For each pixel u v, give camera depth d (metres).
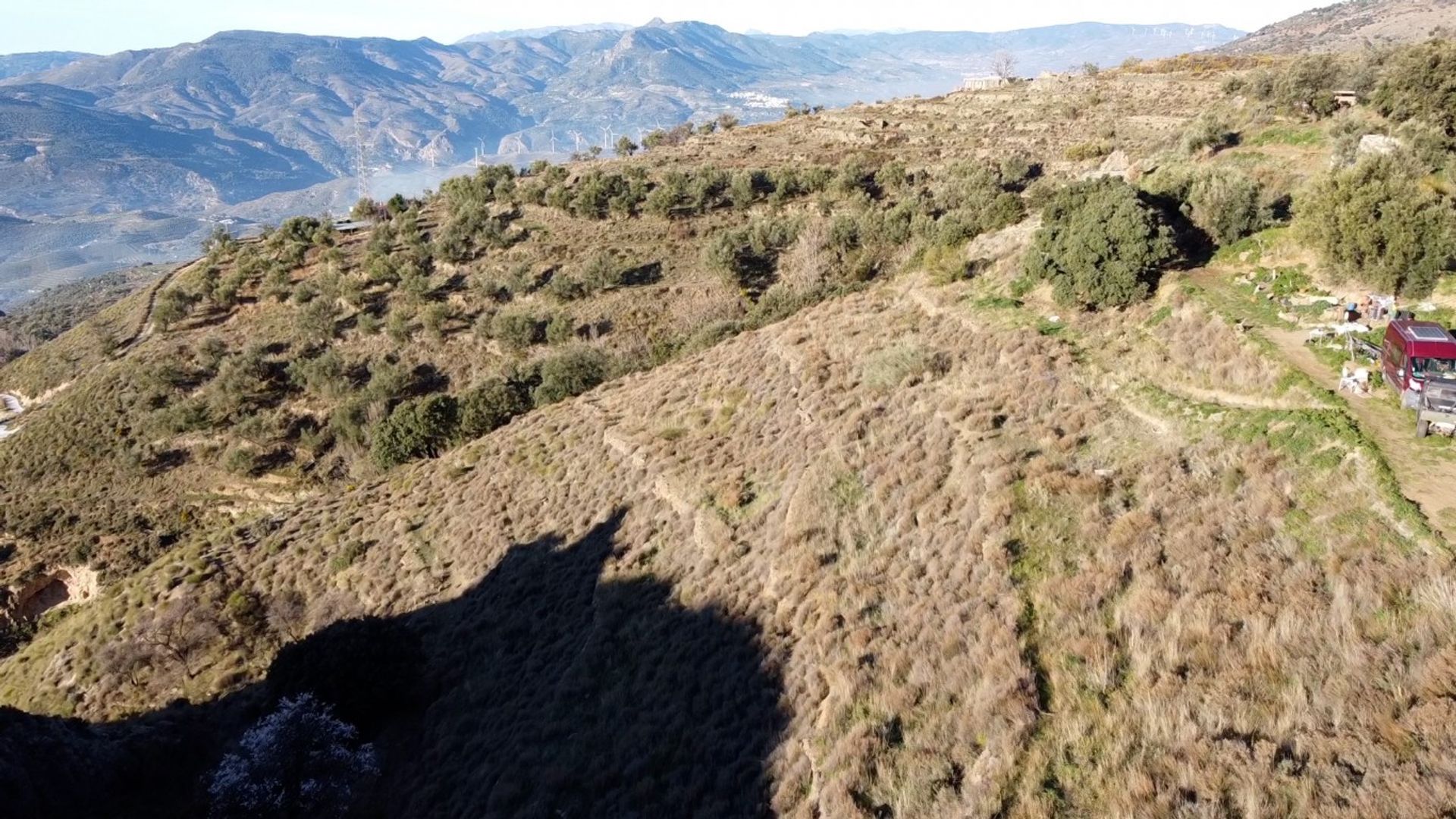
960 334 26.47
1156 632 11.39
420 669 21.70
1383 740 8.34
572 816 13.81
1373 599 10.43
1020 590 13.59
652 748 14.59
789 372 30.00
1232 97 47.34
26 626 44.56
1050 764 9.84
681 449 27.66
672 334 54.28
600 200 72.44
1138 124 72.75
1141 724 9.84
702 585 19.70
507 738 17.64
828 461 21.55
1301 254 23.77
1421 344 15.16
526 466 33.09
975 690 11.59
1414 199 20.59
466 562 28.41
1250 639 10.54
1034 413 20.08
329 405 56.69
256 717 22.58
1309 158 32.41
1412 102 30.67
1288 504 13.23
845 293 43.72
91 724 22.66
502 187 80.75
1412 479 12.88
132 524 49.75
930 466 19.30
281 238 80.25
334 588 30.25
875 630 14.48
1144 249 24.19
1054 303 26.14
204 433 55.88
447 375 57.47
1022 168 63.38
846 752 11.63
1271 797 8.12
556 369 47.25
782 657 15.29
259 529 35.84
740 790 12.50
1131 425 18.09
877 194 68.19
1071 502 15.49
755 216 69.31
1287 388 16.98
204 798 18.34
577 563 24.61
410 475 37.69
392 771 18.64
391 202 91.19
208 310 69.56
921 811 10.05
